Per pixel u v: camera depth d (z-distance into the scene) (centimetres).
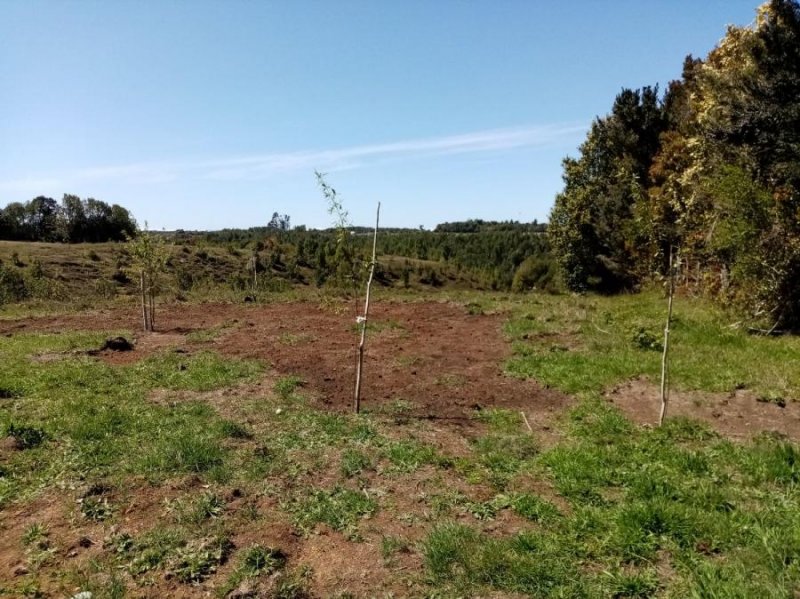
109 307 1859
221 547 448
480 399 860
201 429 689
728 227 1294
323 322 1552
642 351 1114
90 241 8200
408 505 524
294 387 888
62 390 843
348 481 570
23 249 5209
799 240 1259
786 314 1274
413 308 1820
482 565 423
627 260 2623
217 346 1210
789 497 532
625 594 397
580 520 486
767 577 405
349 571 425
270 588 402
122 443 645
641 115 2761
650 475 570
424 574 421
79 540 456
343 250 793
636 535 457
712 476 580
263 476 572
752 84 1391
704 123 1539
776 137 1386
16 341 1212
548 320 1486
